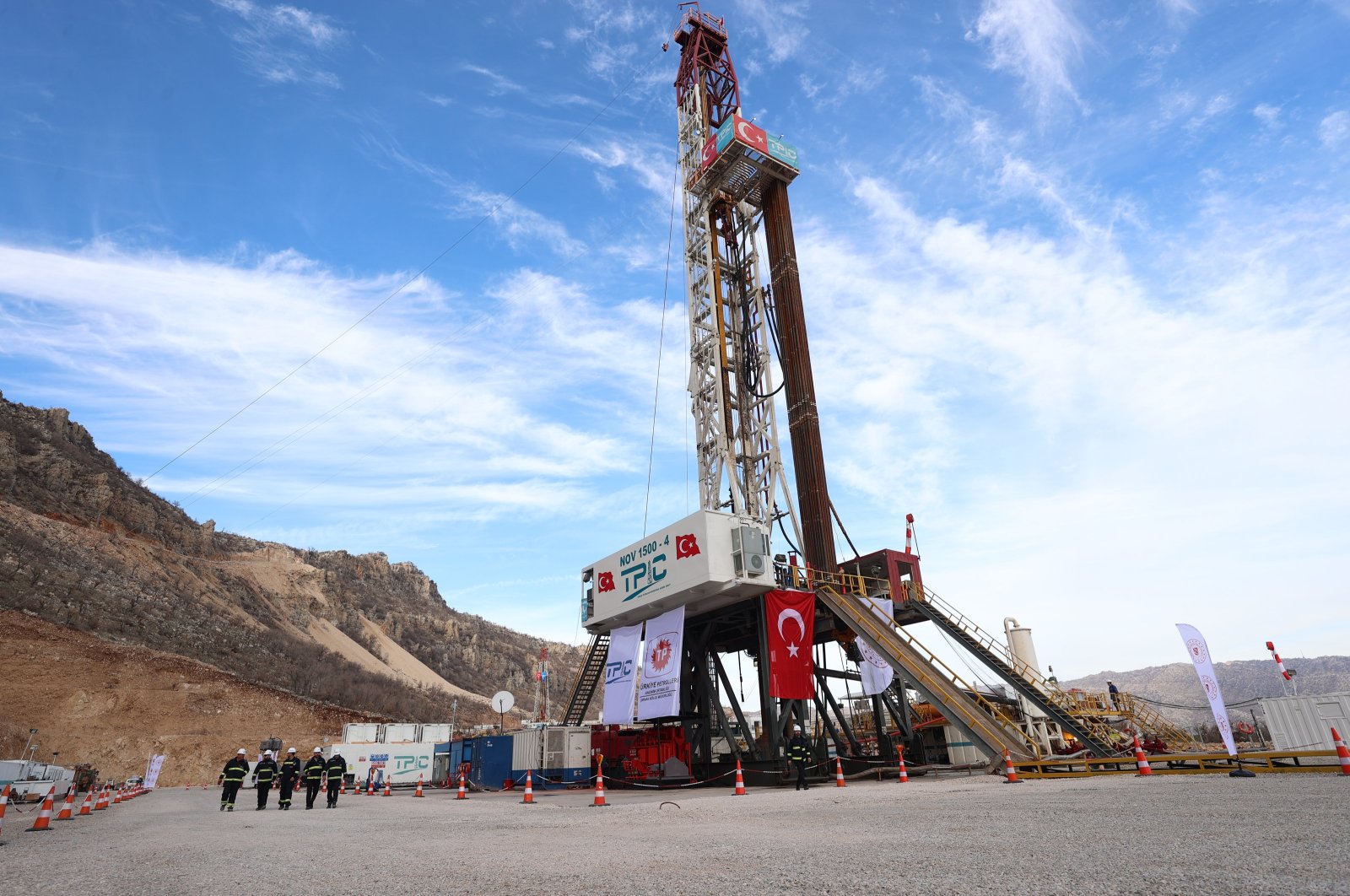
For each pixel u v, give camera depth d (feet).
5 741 208.54
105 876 29.66
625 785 121.29
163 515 503.20
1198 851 22.99
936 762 130.00
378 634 632.79
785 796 70.03
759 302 148.87
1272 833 26.02
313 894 23.36
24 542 298.97
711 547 100.53
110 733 233.55
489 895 22.04
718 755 125.29
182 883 27.20
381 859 32.94
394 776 186.29
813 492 131.23
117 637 282.56
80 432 507.71
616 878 24.32
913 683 92.17
